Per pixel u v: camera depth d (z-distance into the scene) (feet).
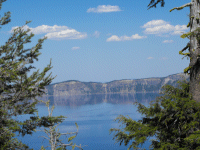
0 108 26.58
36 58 29.37
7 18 29.73
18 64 28.02
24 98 27.53
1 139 26.43
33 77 27.45
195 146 36.24
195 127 37.35
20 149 27.71
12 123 26.89
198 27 40.29
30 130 28.53
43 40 29.63
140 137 41.24
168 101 38.24
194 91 39.86
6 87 26.96
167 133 40.27
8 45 28.43
